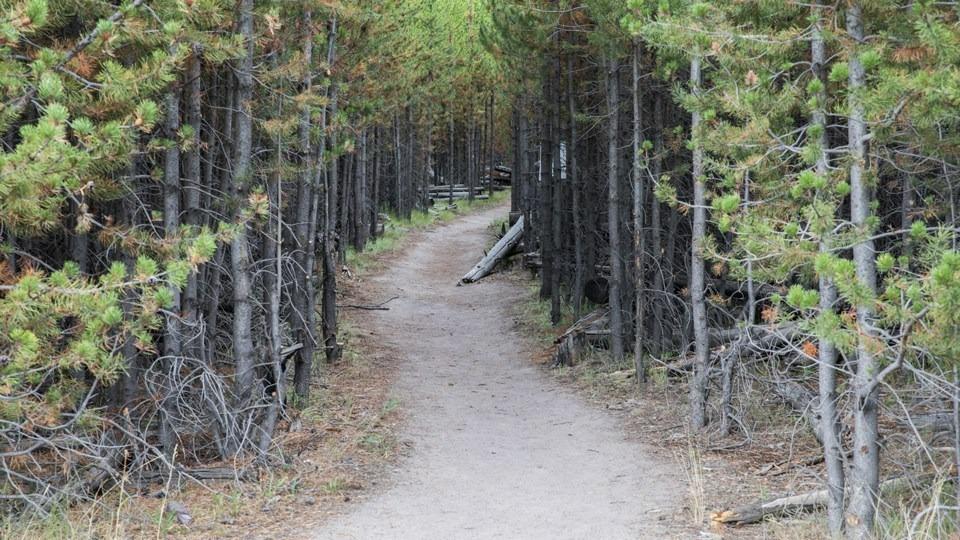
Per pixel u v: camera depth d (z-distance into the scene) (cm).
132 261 952
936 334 539
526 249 2961
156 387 1048
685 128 1648
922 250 774
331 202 2162
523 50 1862
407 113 4466
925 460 822
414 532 762
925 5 566
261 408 1107
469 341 2038
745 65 778
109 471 798
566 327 2011
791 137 803
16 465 776
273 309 1097
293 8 1134
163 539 736
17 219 652
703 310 1177
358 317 2250
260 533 758
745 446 1071
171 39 721
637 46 1388
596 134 1944
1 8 639
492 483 948
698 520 783
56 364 678
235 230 823
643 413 1291
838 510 700
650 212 1830
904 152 728
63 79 716
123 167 863
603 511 830
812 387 1161
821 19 684
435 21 3072
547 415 1328
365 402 1388
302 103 1066
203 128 1225
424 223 4488
